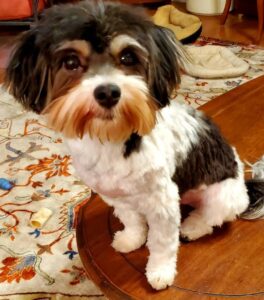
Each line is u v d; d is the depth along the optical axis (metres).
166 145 1.02
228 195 1.17
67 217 1.80
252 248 1.10
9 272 1.56
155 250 1.06
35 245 1.67
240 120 1.60
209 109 1.68
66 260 1.59
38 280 1.52
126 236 1.16
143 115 0.91
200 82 2.86
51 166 2.13
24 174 2.08
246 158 1.42
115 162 0.96
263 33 3.67
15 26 3.97
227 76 2.90
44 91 0.97
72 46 0.89
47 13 0.96
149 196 1.01
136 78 0.92
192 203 1.28
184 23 3.63
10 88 1.03
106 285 1.06
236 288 1.00
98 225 1.23
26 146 2.30
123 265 1.10
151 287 1.03
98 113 0.88
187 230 1.15
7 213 1.85
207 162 1.16
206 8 4.33
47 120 0.98
